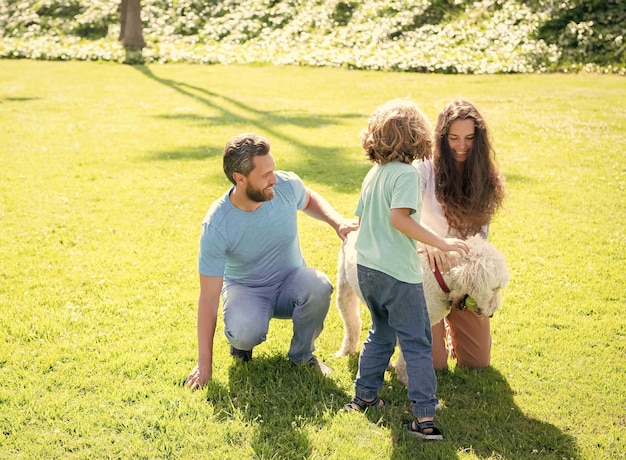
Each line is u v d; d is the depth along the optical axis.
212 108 13.47
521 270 5.68
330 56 20.16
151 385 3.87
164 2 24.80
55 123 11.91
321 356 4.33
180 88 16.14
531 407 3.73
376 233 3.44
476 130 3.85
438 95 14.94
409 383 3.45
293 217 4.01
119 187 8.11
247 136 3.65
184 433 3.43
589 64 17.94
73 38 23.05
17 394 3.76
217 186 8.20
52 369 4.08
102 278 5.48
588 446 3.39
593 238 6.43
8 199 7.55
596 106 13.29
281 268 4.07
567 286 5.36
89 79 17.52
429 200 4.01
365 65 19.28
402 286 3.38
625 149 9.91
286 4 23.80
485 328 4.05
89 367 4.08
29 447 3.31
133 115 12.71
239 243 3.84
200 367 3.83
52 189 7.98
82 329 4.59
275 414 3.60
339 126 11.71
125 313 4.83
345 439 3.41
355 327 4.30
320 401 3.75
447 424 3.55
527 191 7.92
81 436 3.43
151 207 7.38
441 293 3.73
